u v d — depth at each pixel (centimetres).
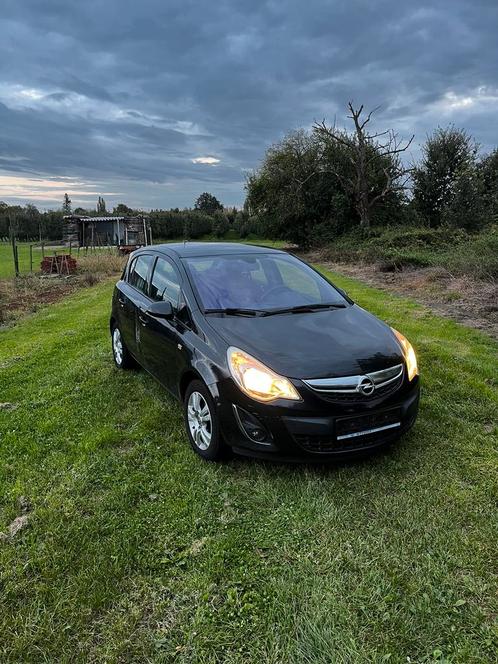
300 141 2725
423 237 1928
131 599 235
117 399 493
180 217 5756
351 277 1547
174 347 403
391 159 2612
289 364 322
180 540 275
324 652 204
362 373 322
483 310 898
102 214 5956
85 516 299
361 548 265
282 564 256
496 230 1694
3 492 328
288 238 2838
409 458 356
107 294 1401
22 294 1477
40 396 511
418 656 203
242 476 340
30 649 209
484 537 271
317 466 345
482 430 404
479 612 223
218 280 433
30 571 254
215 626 219
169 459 367
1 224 5472
